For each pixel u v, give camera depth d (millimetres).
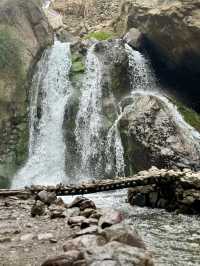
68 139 34719
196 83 37500
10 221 9836
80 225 8828
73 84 36594
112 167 32594
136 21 37281
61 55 38312
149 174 20312
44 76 37125
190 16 32094
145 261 4797
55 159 34219
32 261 6297
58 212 10305
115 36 41812
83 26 46750
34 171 33438
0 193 16344
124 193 25688
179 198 18359
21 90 35219
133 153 31484
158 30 34875
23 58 36094
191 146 30953
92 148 33875
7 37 36250
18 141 34000
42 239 7754
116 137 32969
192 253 10195
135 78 36844
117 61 36125
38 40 38375
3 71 35000
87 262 4773
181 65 36094
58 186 18672
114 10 46875
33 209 10680
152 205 19781
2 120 33875
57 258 5094
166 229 14008
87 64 37281
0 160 32969
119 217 7309
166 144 30531
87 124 34719
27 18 38594
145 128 31328
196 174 19312
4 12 37281
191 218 16688
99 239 5992
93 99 35562
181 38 33312
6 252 6848
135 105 33312
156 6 35000
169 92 37688
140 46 37688
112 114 34656
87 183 19516
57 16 48219
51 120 35562
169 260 9352
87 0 48219
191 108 37844
